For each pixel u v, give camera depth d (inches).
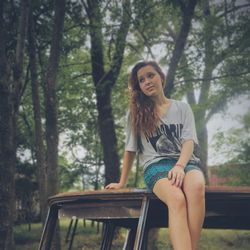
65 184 673.0
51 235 106.7
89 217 101.3
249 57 396.2
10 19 381.7
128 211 97.3
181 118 114.1
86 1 420.5
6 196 279.1
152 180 104.0
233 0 407.5
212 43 405.4
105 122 471.8
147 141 113.7
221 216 106.4
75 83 536.7
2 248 272.5
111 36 436.1
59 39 330.6
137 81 118.3
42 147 334.3
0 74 290.0
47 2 398.3
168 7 410.9
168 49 467.2
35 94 344.8
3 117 286.2
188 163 108.2
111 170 465.4
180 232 91.7
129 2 404.5
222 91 450.3
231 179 525.7
